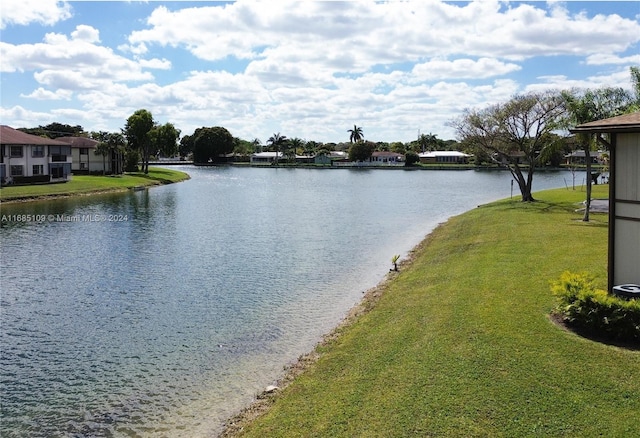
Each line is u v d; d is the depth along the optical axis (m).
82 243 35.41
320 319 18.81
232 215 51.41
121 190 82.88
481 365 11.73
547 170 143.50
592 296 13.21
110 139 109.38
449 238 33.00
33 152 78.81
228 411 12.27
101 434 11.62
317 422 10.39
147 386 13.88
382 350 13.77
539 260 21.92
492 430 9.28
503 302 16.16
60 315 20.02
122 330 18.25
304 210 55.84
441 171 159.62
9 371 15.07
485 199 68.00
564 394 10.25
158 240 36.53
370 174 144.00
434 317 15.67
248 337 17.22
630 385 10.45
